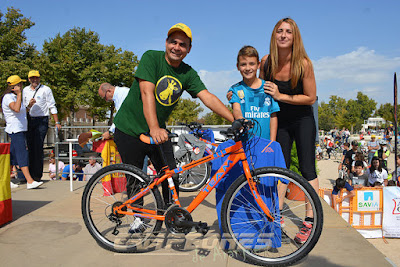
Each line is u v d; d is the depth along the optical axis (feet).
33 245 8.75
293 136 10.03
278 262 7.45
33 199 13.80
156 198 8.29
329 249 8.30
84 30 87.40
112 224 9.29
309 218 8.43
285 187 9.20
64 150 20.52
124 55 91.20
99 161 20.45
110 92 13.75
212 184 8.08
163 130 8.07
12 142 15.20
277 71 9.52
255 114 9.30
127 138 8.91
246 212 8.32
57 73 78.79
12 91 15.02
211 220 10.68
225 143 8.54
